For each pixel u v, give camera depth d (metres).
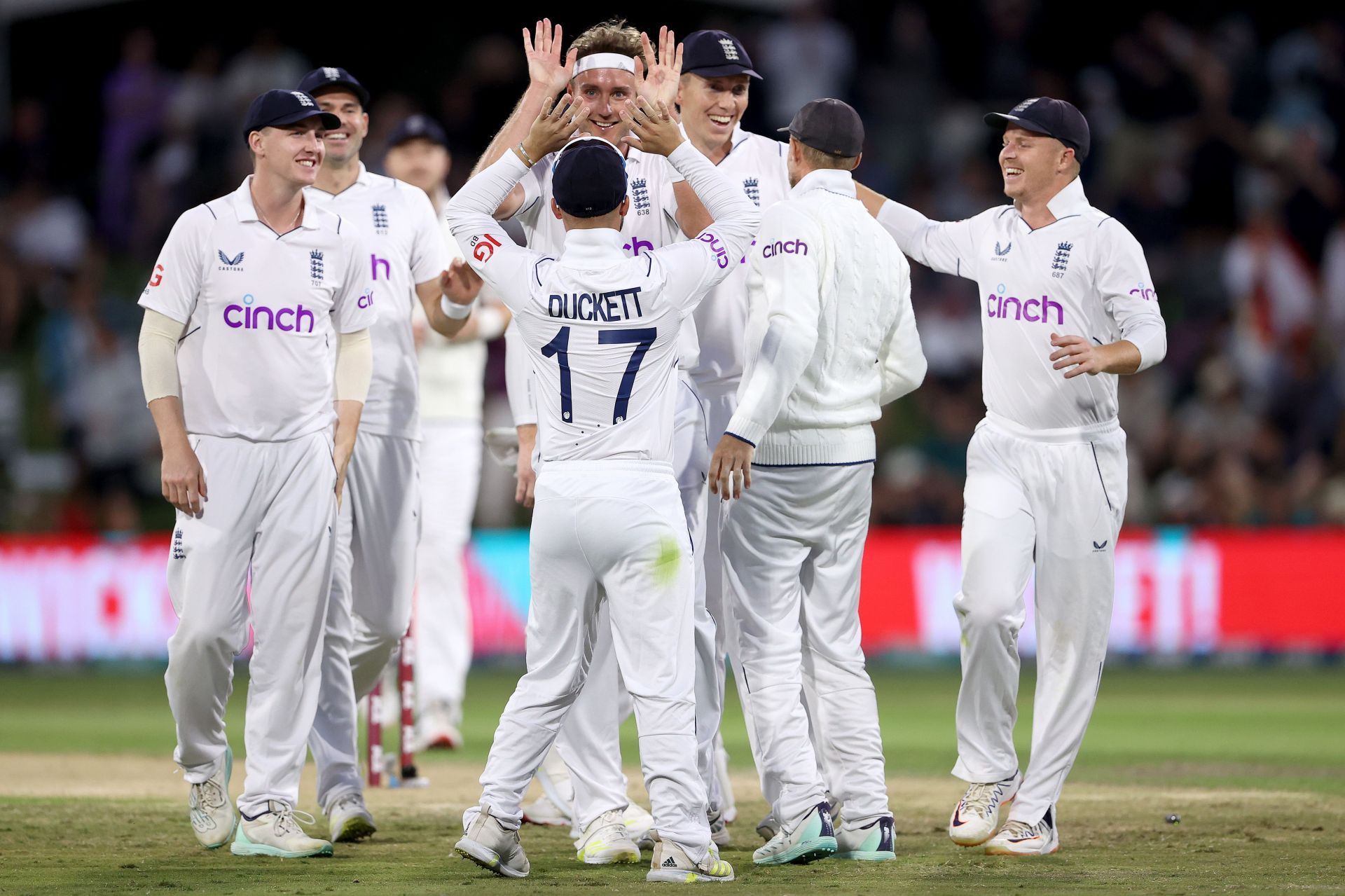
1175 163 64.38
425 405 30.50
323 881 16.45
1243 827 20.44
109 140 64.81
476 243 17.09
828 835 17.58
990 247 19.36
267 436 18.67
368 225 22.39
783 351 17.47
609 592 16.88
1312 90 66.25
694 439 18.94
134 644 47.38
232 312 18.55
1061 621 18.97
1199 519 51.56
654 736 16.62
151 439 57.66
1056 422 18.95
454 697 30.34
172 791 24.22
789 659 18.30
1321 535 46.81
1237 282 59.75
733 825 21.47
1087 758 28.55
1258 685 43.03
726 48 19.83
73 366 58.91
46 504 54.66
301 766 18.92
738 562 18.52
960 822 19.00
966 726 19.25
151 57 65.38
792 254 17.88
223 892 15.73
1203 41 66.44
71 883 16.36
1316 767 27.19
